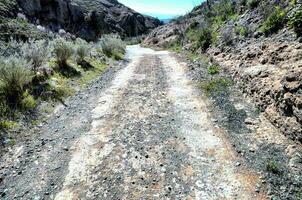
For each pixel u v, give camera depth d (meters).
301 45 8.31
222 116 8.20
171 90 11.35
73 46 15.34
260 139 6.63
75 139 6.85
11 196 4.75
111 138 6.94
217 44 17.00
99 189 4.95
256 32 12.73
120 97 10.39
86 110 8.92
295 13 9.81
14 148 6.32
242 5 18.30
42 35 20.97
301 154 5.71
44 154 6.11
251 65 10.18
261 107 8.05
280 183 5.02
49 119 8.09
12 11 22.69
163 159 5.98
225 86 10.75
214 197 4.76
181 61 18.80
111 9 78.88
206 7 34.69
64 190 4.91
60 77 12.01
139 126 7.70
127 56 23.66
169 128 7.59
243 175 5.35
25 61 9.30
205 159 5.97
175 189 4.99
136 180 5.23
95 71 14.95
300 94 6.30
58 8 36.19
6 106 7.86
